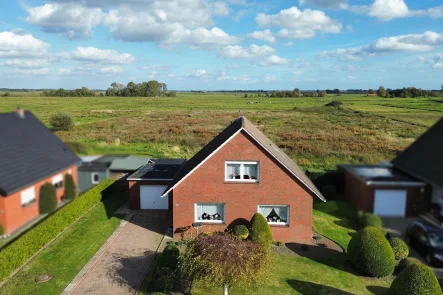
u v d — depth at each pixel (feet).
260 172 62.69
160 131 166.81
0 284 46.11
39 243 55.42
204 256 39.19
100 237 62.85
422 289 35.29
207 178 63.31
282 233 63.52
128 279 49.29
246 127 64.90
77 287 46.73
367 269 49.32
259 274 39.65
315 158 84.07
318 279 49.65
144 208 79.00
